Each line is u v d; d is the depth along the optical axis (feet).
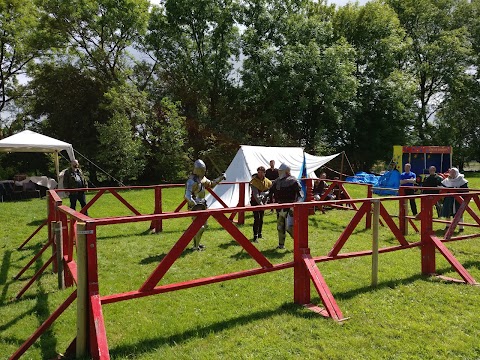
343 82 93.66
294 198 23.93
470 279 17.99
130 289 18.02
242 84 103.19
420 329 13.07
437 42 120.67
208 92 101.76
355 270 19.97
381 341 12.26
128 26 91.61
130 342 12.62
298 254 15.38
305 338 12.55
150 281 12.01
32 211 42.57
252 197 28.04
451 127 123.03
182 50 105.09
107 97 79.77
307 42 100.12
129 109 83.15
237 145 93.86
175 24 101.40
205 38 105.40
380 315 14.24
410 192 36.35
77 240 10.87
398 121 112.06
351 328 13.20
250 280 18.67
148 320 14.42
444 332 12.89
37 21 87.30
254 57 99.66
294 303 15.55
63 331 13.66
